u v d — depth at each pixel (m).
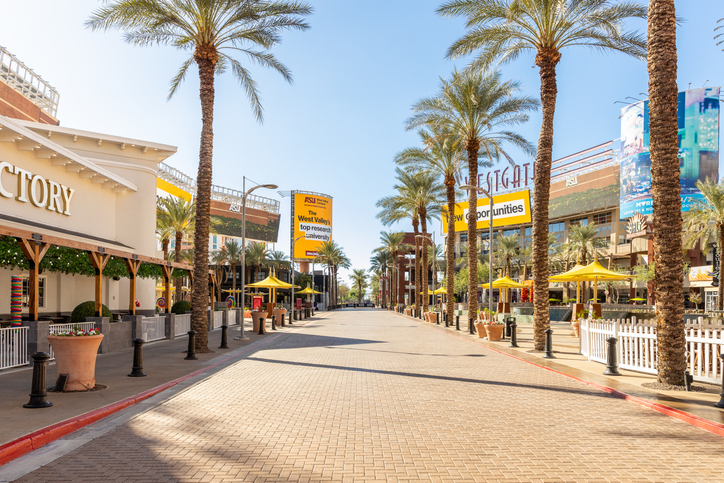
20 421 7.33
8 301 19.17
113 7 17.48
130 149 28.41
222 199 100.88
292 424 7.60
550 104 18.58
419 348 19.44
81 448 6.39
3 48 44.56
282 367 14.02
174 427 7.43
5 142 18.36
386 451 6.25
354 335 26.44
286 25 19.67
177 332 23.27
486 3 19.14
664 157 10.81
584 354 16.41
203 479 5.28
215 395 9.91
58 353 9.99
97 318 16.91
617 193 67.50
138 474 5.44
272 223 111.25
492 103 27.55
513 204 82.19
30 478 5.34
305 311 52.12
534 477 5.35
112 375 12.18
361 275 139.88
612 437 6.91
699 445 6.55
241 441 6.68
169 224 46.34
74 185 23.19
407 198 48.47
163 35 20.16
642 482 5.22
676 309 10.51
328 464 5.75
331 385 11.08
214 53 18.86
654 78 10.99
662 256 10.70
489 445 6.51
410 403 9.16
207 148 18.59
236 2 18.17
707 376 10.81
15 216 18.69
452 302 35.12
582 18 18.83
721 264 39.88
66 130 26.44
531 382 11.53
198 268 17.92
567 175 77.44
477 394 10.05
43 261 17.22
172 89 22.11
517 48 21.08
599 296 72.31
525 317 37.88
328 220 89.06
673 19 10.99
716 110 55.72
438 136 29.53
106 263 18.72
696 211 41.81
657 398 9.29
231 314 34.81
